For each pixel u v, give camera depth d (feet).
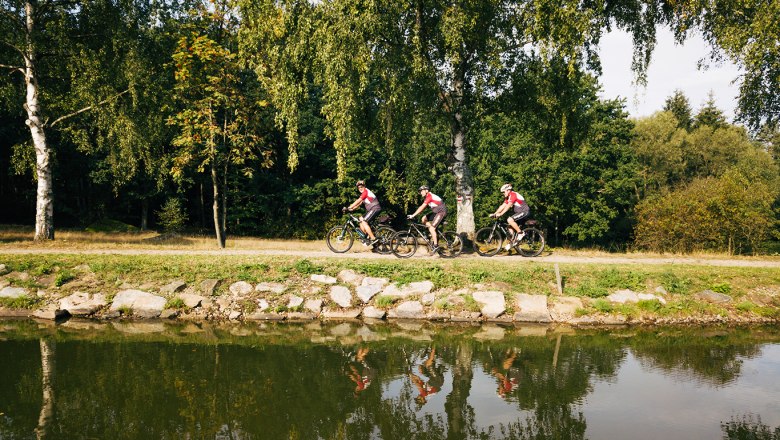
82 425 18.57
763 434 18.31
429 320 36.42
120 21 54.85
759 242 71.51
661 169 139.64
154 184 103.60
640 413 20.42
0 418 19.11
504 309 36.65
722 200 69.51
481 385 23.73
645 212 77.61
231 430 18.37
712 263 47.65
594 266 41.68
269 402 21.24
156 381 23.66
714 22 40.88
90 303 36.68
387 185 115.24
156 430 18.26
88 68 55.31
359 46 40.22
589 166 107.45
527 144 109.81
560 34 39.27
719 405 21.34
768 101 42.65
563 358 28.07
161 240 72.69
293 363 26.76
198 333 32.71
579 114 52.08
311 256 43.88
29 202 105.50
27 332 32.24
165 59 61.36
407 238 45.16
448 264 41.06
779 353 29.22
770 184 128.26
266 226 116.26
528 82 47.83
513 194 46.78
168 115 63.16
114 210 112.88
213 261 41.68
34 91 55.67
